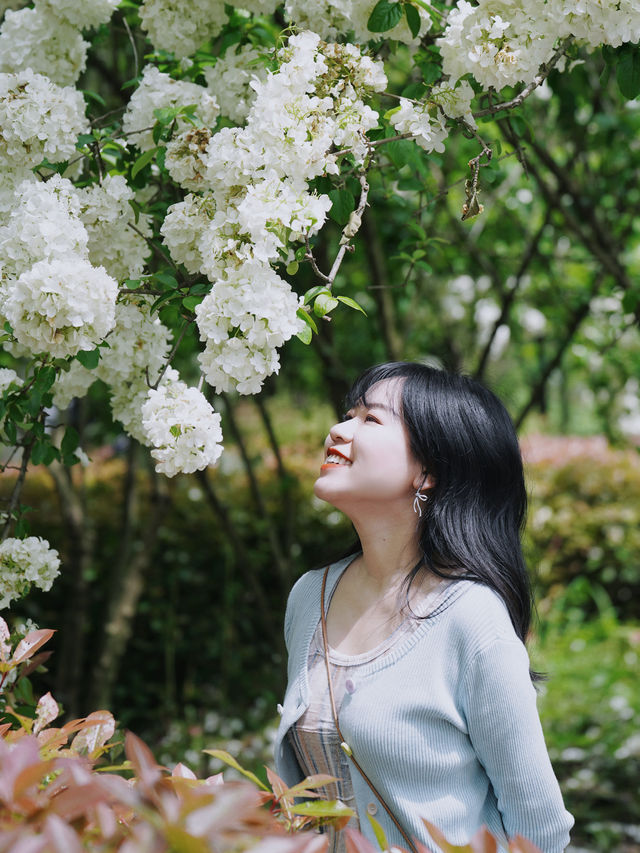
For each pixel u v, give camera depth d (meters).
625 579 6.34
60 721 3.89
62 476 3.88
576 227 3.26
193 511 5.05
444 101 1.57
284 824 0.98
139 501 4.96
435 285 5.11
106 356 1.61
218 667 4.88
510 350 5.97
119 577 3.85
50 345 1.34
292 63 1.44
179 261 1.58
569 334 3.56
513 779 1.29
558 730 4.57
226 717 4.60
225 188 1.46
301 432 7.02
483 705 1.30
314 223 1.38
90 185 1.81
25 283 1.30
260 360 1.31
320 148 1.42
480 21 1.52
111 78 3.07
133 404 1.67
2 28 1.82
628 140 3.69
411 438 1.43
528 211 4.16
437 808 1.30
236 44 1.95
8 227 1.44
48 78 1.66
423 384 1.47
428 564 1.40
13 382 1.67
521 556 1.49
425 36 1.88
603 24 1.48
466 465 1.45
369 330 4.77
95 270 1.34
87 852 0.73
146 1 1.85
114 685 4.64
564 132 3.60
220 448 1.32
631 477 6.38
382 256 3.83
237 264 1.33
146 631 4.81
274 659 4.57
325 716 1.39
